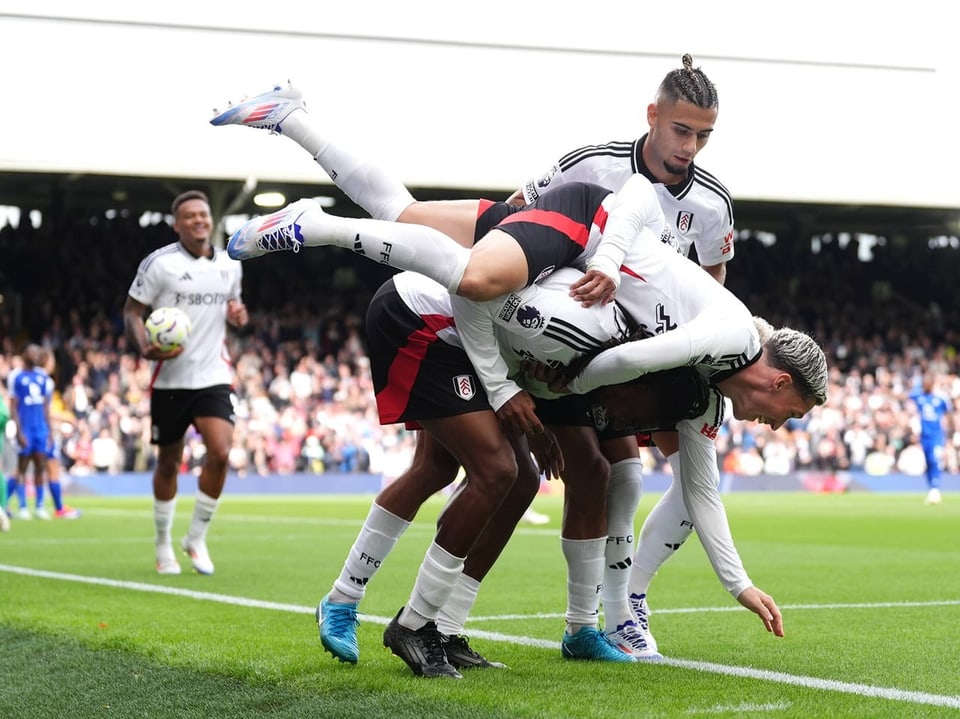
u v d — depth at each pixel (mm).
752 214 34844
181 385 8109
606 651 4719
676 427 4281
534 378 4305
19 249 29453
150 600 6574
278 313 29859
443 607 4531
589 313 4121
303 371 26906
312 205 4082
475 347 4148
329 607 4426
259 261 31109
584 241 4230
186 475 24109
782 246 35094
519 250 4047
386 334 4344
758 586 7707
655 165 5148
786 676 4324
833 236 36281
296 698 3873
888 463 28281
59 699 4109
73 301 28797
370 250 3988
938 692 4027
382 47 23609
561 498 22500
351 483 25359
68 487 23297
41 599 6516
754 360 4117
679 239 5336
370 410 26516
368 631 5379
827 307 34250
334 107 23344
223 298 8297
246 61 22938
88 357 25797
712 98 4918
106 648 4730
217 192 24125
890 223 35125
